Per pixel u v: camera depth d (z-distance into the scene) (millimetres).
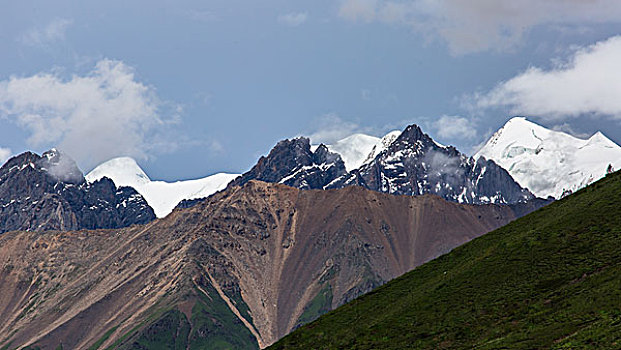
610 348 135625
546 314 162000
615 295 155500
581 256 180375
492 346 155875
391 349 176500
